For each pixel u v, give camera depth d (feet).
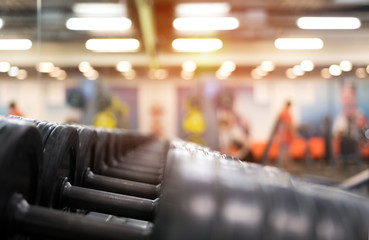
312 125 37.91
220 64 34.12
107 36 24.02
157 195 5.35
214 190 2.06
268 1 21.24
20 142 2.65
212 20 23.81
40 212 2.96
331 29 25.21
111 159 8.14
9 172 2.65
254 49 29.45
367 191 17.83
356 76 36.27
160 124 40.73
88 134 5.54
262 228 1.95
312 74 37.68
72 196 4.23
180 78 40.47
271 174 2.69
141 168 8.38
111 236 2.97
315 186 2.58
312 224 2.03
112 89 36.86
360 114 36.40
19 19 15.98
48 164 3.76
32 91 21.97
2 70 18.92
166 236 1.89
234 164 2.81
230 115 39.40
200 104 39.58
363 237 2.03
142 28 23.53
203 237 1.87
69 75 28.55
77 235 2.95
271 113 39.60
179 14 22.31
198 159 2.42
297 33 26.71
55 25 18.16
